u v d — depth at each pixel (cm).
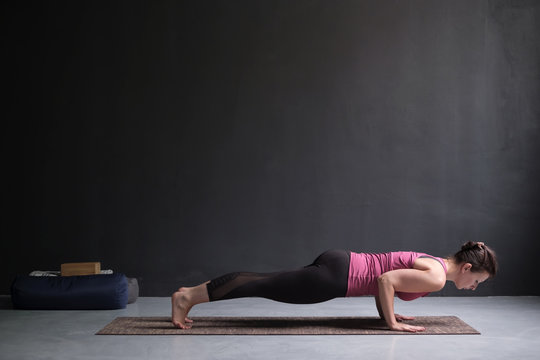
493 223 542
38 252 550
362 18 555
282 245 546
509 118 546
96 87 557
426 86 550
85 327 373
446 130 548
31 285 456
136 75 557
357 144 550
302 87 553
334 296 353
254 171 550
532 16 548
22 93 557
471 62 550
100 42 557
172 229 549
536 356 288
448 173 546
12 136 555
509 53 549
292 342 319
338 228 546
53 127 555
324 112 551
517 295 536
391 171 548
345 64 553
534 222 542
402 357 284
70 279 464
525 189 543
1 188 552
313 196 548
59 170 553
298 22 557
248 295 351
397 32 553
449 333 342
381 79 552
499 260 539
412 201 546
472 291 534
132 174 552
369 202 547
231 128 553
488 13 550
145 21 557
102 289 453
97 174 552
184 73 557
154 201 550
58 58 557
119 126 555
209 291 354
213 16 557
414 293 362
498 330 358
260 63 556
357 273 352
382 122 550
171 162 552
